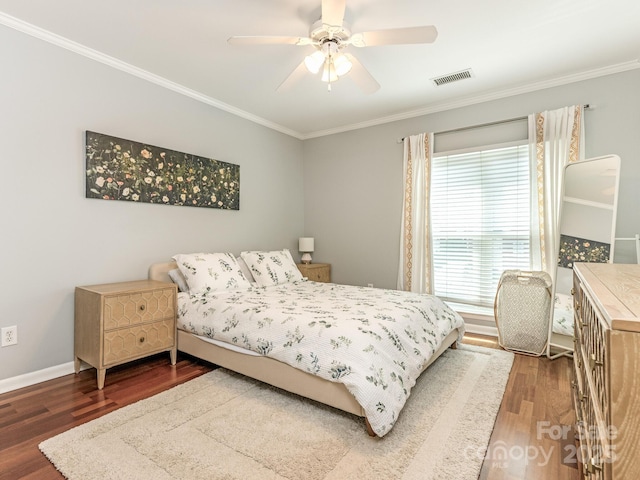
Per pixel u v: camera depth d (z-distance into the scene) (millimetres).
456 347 3066
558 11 2168
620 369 743
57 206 2463
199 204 3439
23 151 2301
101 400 2125
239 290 3115
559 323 2871
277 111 3938
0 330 2209
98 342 2285
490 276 3521
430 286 3758
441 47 2594
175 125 3246
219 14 2188
